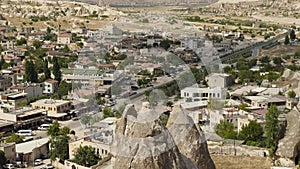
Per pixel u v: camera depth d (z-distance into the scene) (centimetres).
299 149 7225
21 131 13662
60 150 10906
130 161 3772
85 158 9700
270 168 6525
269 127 8638
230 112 11450
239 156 6725
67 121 14538
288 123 7412
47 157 11581
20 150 11531
